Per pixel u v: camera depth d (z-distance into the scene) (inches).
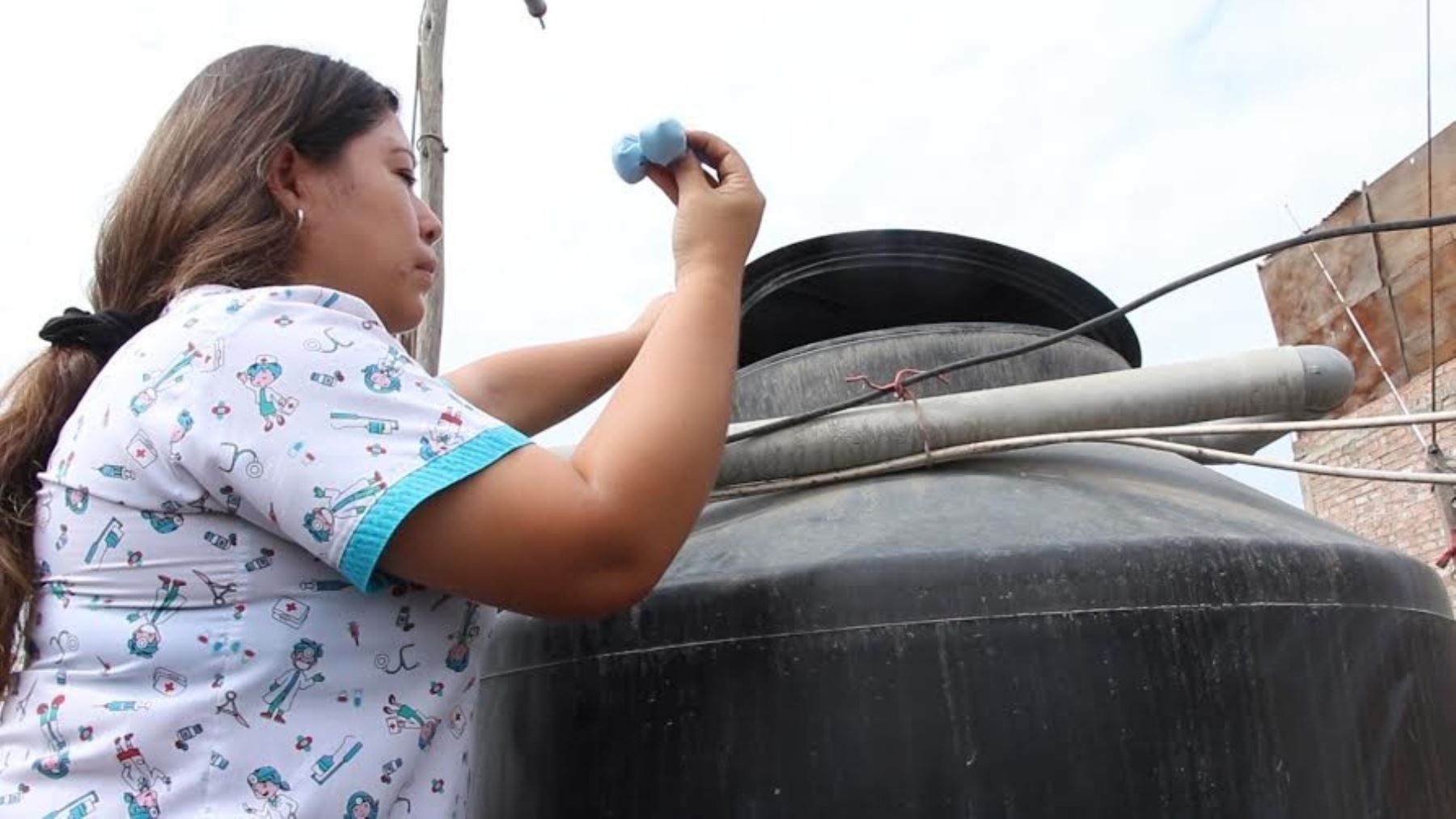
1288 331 248.2
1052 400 46.0
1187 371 46.8
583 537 26.9
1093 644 35.2
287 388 26.9
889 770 34.5
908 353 51.2
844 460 45.6
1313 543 39.6
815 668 36.2
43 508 29.2
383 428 27.1
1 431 30.8
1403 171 219.3
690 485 29.0
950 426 45.2
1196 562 36.7
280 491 26.2
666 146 37.7
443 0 148.4
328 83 34.4
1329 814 34.9
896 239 56.2
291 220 32.7
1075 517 39.5
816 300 60.3
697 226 35.8
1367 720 36.9
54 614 28.1
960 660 35.2
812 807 34.8
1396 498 223.3
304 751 26.6
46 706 27.2
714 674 37.6
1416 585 42.4
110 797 25.9
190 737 26.0
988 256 56.8
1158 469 48.3
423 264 35.8
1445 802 38.3
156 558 27.0
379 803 27.3
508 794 42.1
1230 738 34.7
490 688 45.0
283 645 26.8
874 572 36.7
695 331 32.2
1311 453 246.8
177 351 27.9
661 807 36.9
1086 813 33.4
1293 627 36.9
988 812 33.6
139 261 33.2
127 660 26.5
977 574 36.2
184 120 34.2
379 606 28.2
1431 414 40.0
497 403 44.1
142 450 27.2
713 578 39.2
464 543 26.6
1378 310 223.6
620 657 39.6
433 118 143.9
